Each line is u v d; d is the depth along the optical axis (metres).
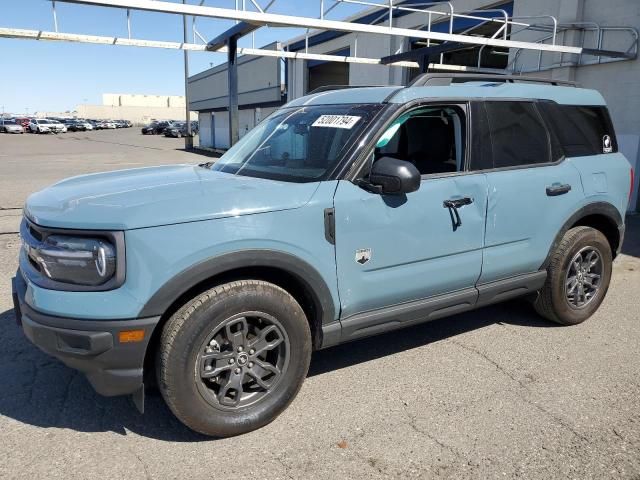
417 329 4.57
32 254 2.86
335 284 3.17
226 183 3.17
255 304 2.89
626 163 4.78
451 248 3.63
